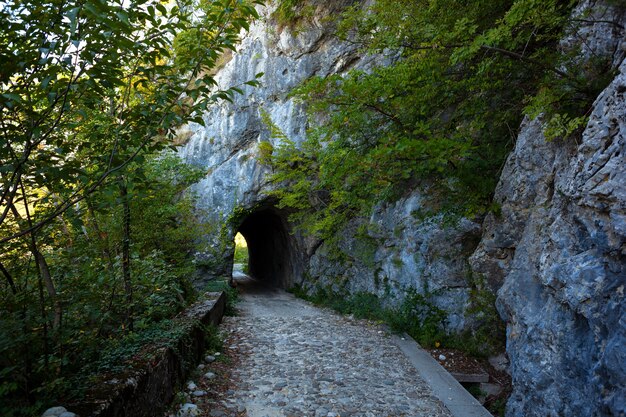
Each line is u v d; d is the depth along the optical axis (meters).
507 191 7.16
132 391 3.55
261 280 26.66
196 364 6.14
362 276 12.88
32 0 2.41
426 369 6.82
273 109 16.66
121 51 3.07
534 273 5.39
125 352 4.42
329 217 12.20
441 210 8.60
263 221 24.12
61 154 2.86
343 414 4.90
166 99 3.26
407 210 10.34
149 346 4.82
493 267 7.65
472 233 8.69
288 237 19.72
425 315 9.19
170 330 5.59
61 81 2.66
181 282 9.40
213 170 17.77
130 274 5.51
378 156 6.65
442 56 6.45
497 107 7.07
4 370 2.60
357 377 6.26
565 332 4.34
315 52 15.38
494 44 5.53
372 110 7.56
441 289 8.98
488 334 7.88
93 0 2.36
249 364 6.70
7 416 2.66
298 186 12.79
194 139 18.61
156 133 3.28
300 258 18.42
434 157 6.24
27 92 2.60
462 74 7.29
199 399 5.00
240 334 8.96
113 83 2.94
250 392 5.45
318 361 7.03
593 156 4.11
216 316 9.32
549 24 4.85
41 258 3.27
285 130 15.95
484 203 7.80
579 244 4.32
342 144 8.24
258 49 17.08
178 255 9.41
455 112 7.76
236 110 17.47
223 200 17.38
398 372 6.64
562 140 5.52
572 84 5.05
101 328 4.36
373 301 11.60
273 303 15.27
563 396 4.24
